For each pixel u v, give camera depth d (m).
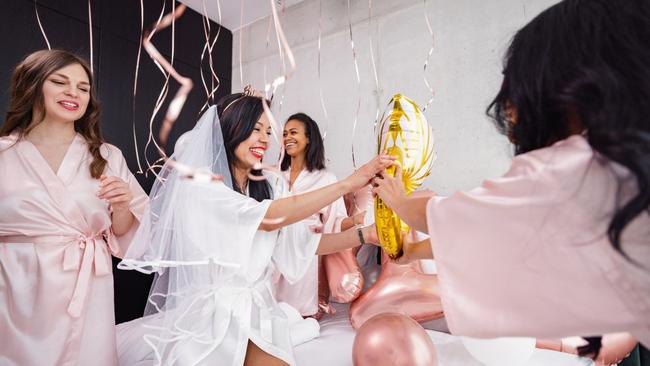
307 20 3.16
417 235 1.82
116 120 2.77
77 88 1.36
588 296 0.62
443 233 0.75
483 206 0.70
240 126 1.37
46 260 1.23
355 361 1.25
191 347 1.16
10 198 1.23
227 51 3.64
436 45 2.53
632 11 0.61
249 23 3.55
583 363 1.45
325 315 2.24
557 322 0.65
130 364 1.50
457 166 2.41
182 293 1.24
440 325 1.92
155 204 1.37
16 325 1.20
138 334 1.73
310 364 1.50
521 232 0.66
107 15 2.77
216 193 1.23
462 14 2.45
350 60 2.91
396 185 1.06
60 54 1.37
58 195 1.29
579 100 0.62
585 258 0.62
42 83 1.32
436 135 2.48
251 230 1.17
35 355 1.19
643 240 0.59
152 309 1.49
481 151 2.34
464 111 2.40
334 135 2.94
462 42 2.44
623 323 0.61
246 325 1.18
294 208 1.18
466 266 0.72
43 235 1.25
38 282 1.21
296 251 1.44
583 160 0.62
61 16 2.53
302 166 2.53
